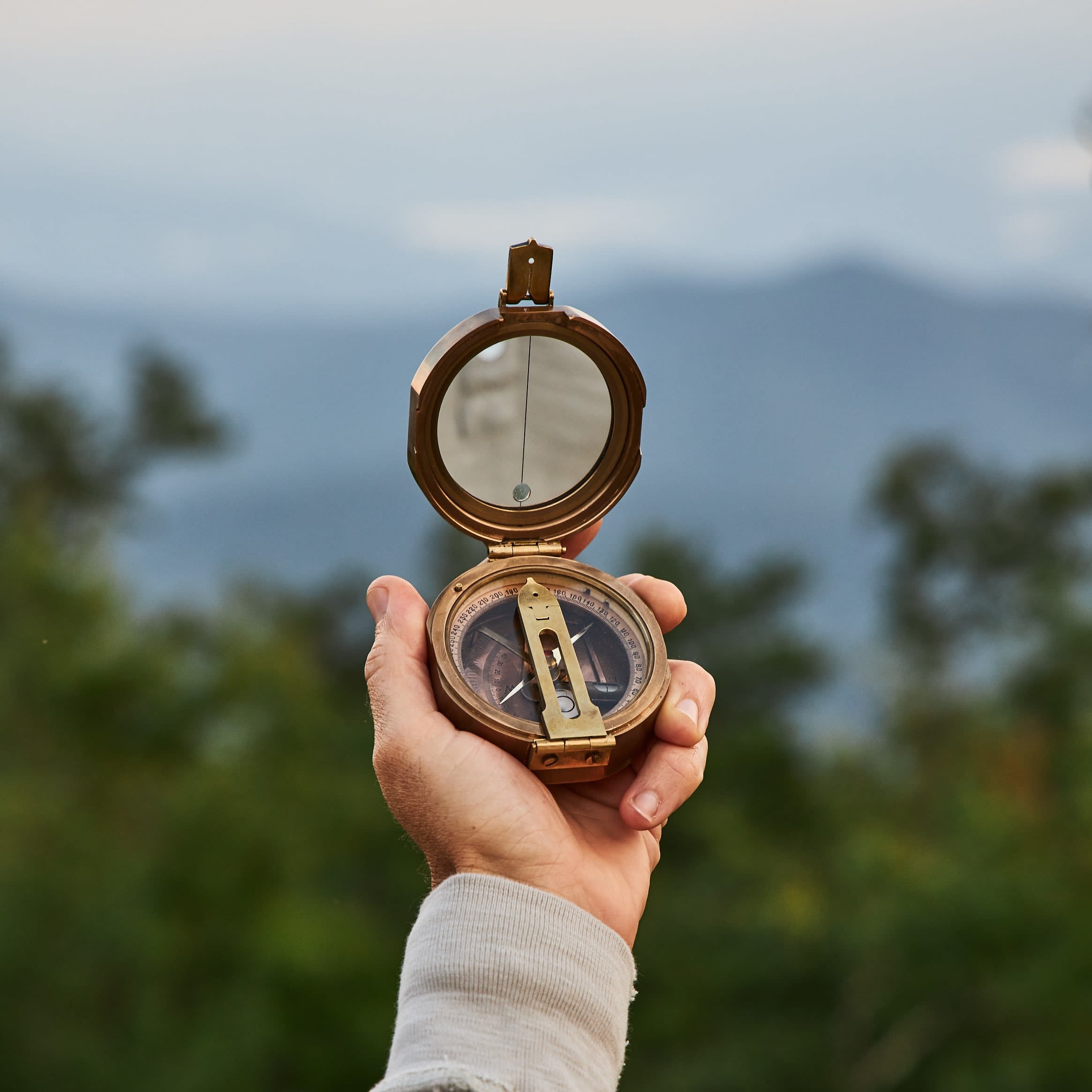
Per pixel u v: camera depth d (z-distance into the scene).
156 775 30.08
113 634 30.83
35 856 24.81
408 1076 1.64
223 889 26.66
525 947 1.82
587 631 2.65
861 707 57.66
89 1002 22.44
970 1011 24.09
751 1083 26.66
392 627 2.43
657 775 2.32
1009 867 23.62
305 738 35.62
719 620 58.78
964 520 58.34
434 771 2.18
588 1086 1.74
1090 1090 20.66
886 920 24.69
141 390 62.66
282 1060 24.38
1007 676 41.06
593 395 2.73
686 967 31.98
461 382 2.62
